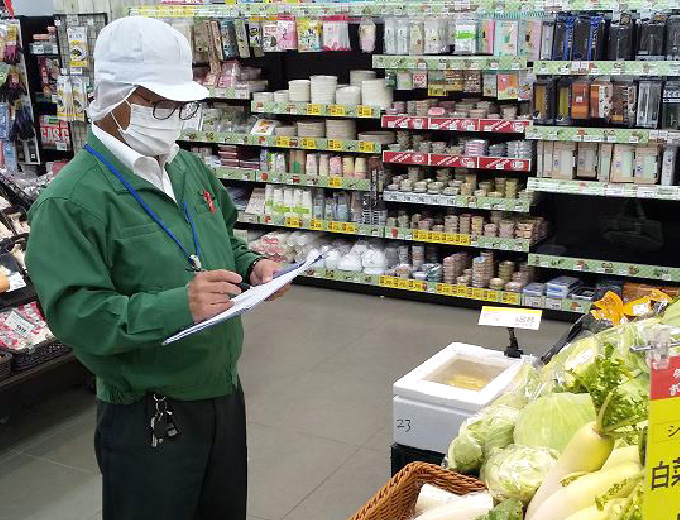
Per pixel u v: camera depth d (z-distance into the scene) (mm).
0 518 3262
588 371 1210
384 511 1578
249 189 6863
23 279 4102
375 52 5922
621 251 5324
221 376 2133
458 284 5562
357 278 5926
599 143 4957
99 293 1866
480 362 2645
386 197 5711
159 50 1938
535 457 1468
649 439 925
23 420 4168
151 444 2037
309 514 3213
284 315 5551
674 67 4477
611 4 4664
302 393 4324
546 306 5234
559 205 5523
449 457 1826
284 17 5883
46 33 7309
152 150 2043
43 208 1884
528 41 5000
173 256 2004
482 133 5727
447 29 5398
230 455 2219
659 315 2176
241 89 6203
